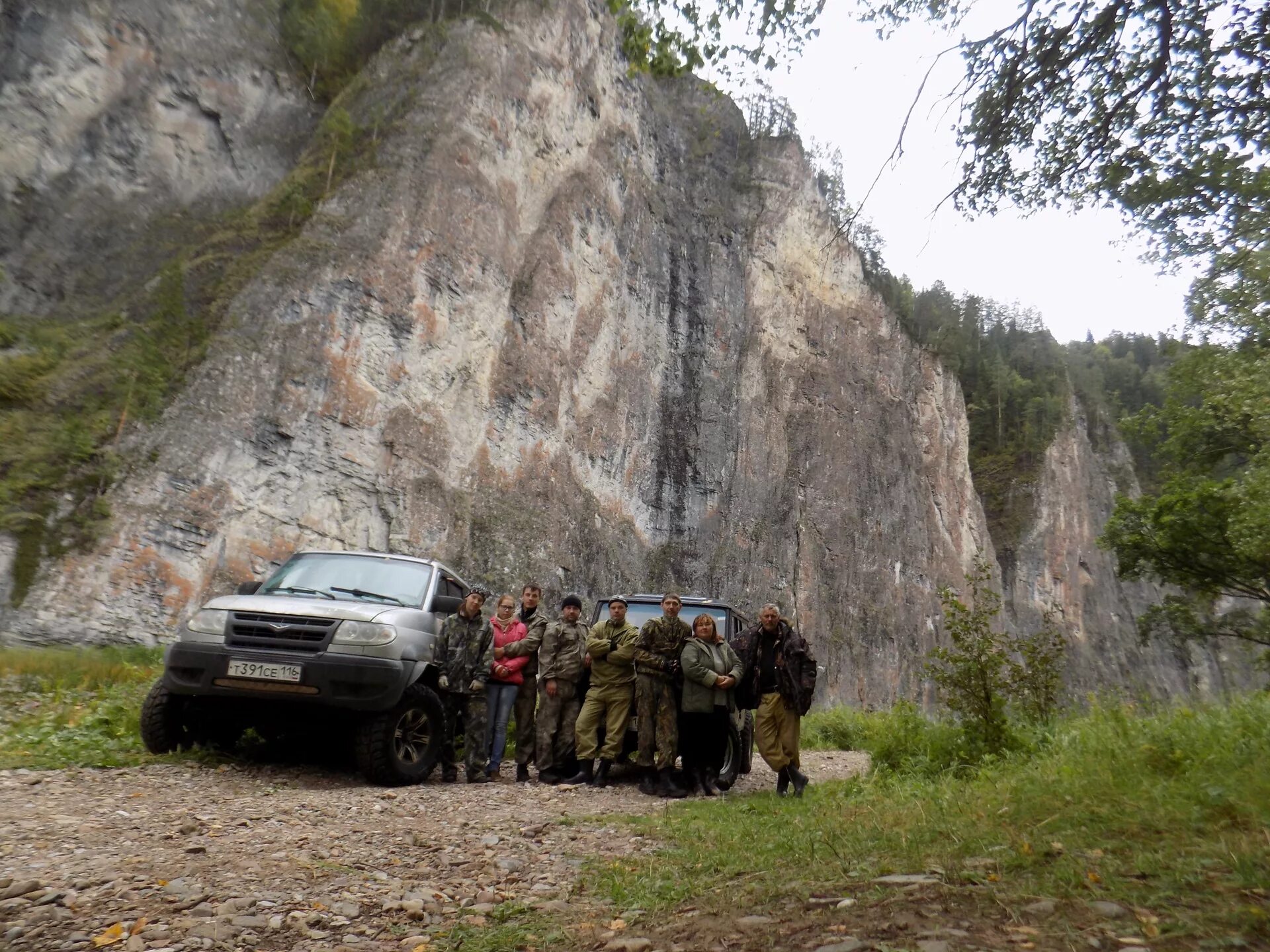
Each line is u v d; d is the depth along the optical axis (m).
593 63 63.62
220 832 5.36
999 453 100.50
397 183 47.31
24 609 30.28
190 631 8.26
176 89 49.62
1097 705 8.77
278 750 9.31
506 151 53.69
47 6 46.94
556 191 57.59
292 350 40.47
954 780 7.62
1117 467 110.75
